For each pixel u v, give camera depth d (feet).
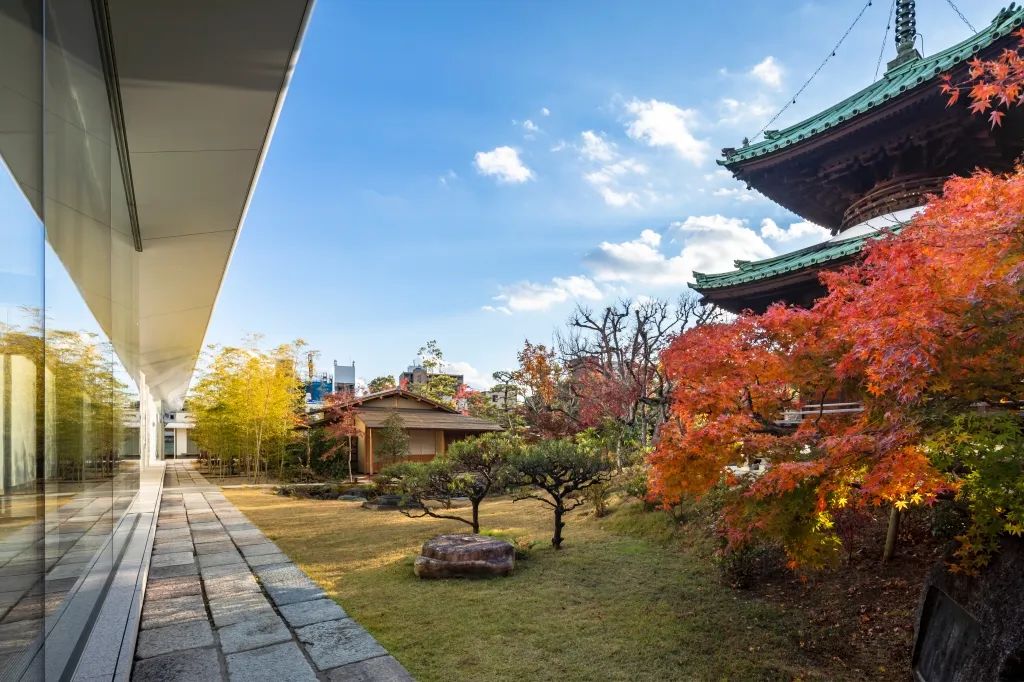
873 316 10.34
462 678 11.14
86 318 12.27
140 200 21.35
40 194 7.57
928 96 21.59
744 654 12.66
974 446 10.00
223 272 32.53
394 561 20.88
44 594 7.54
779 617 14.73
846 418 13.08
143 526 26.78
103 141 14.46
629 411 52.65
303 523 30.27
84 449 11.80
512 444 27.91
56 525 8.89
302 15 12.95
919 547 16.58
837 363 11.71
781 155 26.81
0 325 6.06
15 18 6.76
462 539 20.11
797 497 11.68
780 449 12.46
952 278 9.67
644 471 30.04
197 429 82.38
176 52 13.84
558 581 17.94
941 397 9.89
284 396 64.28
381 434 69.21
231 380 64.28
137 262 26.63
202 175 20.16
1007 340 8.70
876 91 27.45
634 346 55.98
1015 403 10.04
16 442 6.55
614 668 11.81
